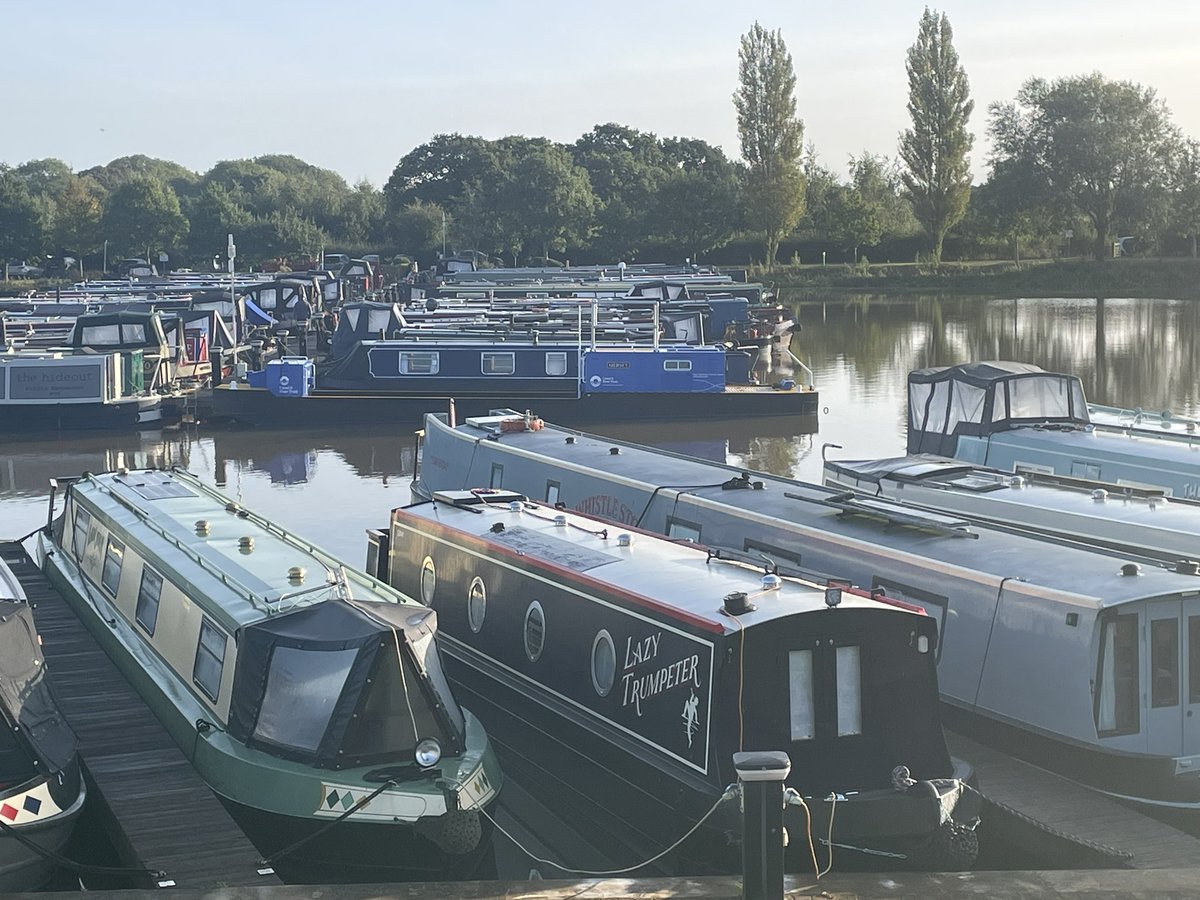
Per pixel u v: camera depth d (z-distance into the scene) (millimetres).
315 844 13094
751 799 10070
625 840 14234
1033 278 101812
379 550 20781
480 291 73938
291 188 161125
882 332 70688
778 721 12742
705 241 118812
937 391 27109
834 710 12844
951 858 12586
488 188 125125
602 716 14719
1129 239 117938
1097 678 14195
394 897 10570
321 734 13281
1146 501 19016
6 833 12258
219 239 127750
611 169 145750
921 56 107688
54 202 138750
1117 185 104375
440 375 44312
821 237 122688
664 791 13406
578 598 15297
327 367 49219
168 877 11961
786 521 18297
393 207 145375
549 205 116438
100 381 43062
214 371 46156
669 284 68562
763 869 10086
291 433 43094
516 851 14719
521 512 18797
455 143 161875
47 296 77125
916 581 16297
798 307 89875
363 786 12953
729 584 14266
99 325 48406
